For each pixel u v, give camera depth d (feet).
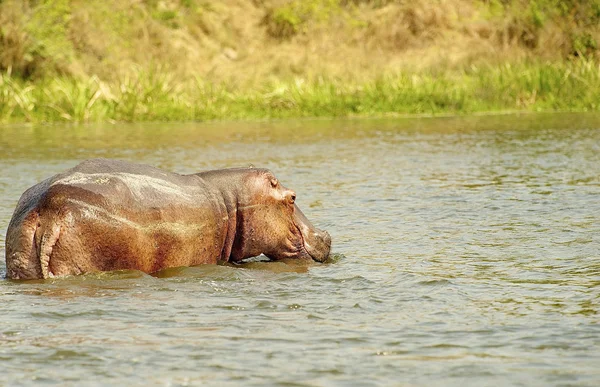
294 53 394.93
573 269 92.07
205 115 311.68
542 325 70.85
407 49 406.21
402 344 65.92
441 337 67.67
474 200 138.00
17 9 337.11
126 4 391.24
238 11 427.74
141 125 287.28
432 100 332.39
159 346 65.21
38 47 339.16
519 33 406.62
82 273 85.10
